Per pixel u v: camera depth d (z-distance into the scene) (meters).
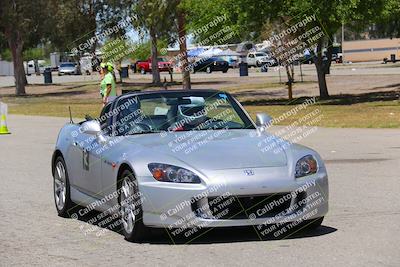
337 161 17.61
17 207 12.98
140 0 51.81
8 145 24.19
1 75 135.50
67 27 67.06
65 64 108.94
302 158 9.55
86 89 71.06
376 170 15.96
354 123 27.84
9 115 41.06
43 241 10.07
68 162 11.84
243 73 75.62
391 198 12.50
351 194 13.01
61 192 12.22
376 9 35.81
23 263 8.80
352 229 10.08
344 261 8.31
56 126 32.09
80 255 9.13
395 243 9.16
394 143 21.08
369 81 56.97
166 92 11.60
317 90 51.72
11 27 63.84
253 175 9.09
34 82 89.81
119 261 8.70
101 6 65.00
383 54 107.56
